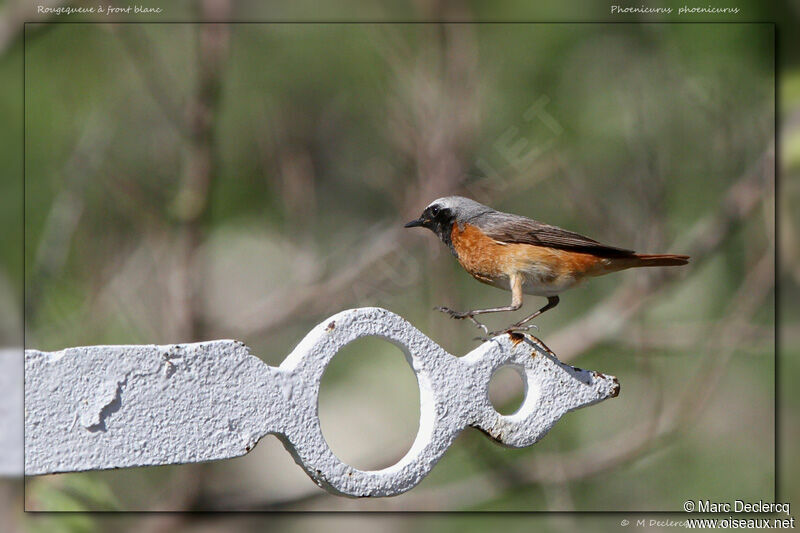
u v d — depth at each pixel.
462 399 5.66
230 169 13.15
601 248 8.03
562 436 12.59
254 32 12.72
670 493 12.27
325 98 12.62
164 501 11.99
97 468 4.52
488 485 12.16
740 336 11.44
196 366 4.80
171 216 11.77
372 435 13.49
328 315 12.00
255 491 12.68
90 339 11.24
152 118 12.48
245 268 13.44
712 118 11.70
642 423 12.05
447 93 11.01
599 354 13.26
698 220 12.27
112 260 11.77
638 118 11.66
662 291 12.57
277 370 5.08
